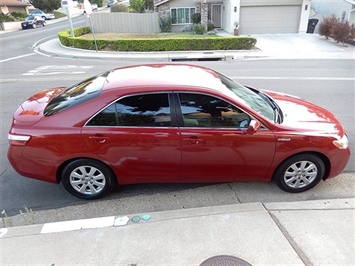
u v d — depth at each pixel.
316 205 3.00
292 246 2.46
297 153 3.14
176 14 20.17
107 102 2.95
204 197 3.35
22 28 29.55
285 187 3.35
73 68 11.30
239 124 3.05
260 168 3.21
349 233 2.61
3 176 3.83
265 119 3.05
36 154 3.03
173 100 2.99
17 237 2.60
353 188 3.46
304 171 3.27
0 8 36.19
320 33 17.59
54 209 3.18
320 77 9.22
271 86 8.04
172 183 3.58
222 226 2.70
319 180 3.33
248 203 3.04
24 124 3.03
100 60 13.60
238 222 2.75
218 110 3.03
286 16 18.92
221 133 3.00
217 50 15.07
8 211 3.15
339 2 19.56
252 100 3.36
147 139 2.99
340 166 3.27
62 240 2.56
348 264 2.30
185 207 3.18
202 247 2.46
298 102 3.84
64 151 3.00
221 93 3.02
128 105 2.98
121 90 2.97
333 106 6.39
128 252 2.42
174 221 2.77
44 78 9.37
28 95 7.42
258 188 3.50
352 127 5.25
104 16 20.11
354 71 10.24
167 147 3.03
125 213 3.10
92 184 3.25
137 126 3.00
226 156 3.10
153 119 3.01
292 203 3.04
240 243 2.50
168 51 15.13
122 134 2.97
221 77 3.62
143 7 28.59
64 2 16.38
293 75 9.54
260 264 2.29
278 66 11.30
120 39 15.16
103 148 3.01
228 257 2.36
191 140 3.01
